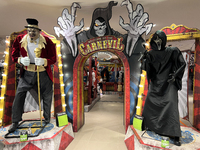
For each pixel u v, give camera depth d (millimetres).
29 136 1913
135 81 2549
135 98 2557
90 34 2607
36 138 1882
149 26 2371
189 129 2188
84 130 2885
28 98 2965
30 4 2691
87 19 3457
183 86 3236
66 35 2691
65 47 2738
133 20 2451
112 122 3379
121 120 3529
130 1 2582
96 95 6117
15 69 2635
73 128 2771
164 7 2812
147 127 2039
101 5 2748
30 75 2176
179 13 3074
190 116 3711
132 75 2551
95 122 3373
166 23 3648
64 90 2791
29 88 2197
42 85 2291
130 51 2521
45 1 2590
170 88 1830
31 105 2998
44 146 1846
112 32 2539
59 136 2053
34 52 2010
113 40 2496
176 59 1798
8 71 2535
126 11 3014
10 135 1975
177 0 2547
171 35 2367
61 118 2307
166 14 3129
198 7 2791
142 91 2477
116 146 2279
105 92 8203
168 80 1731
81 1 2578
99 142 2398
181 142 1764
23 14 3125
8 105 2549
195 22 3549
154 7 2811
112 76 9602
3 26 3842
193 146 1672
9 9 2895
